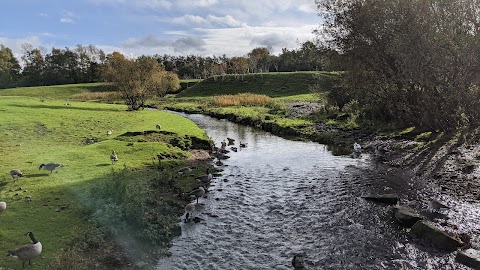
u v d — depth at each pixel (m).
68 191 19.61
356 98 49.69
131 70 67.88
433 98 33.97
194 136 37.91
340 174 26.36
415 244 15.18
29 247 12.16
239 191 22.86
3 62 160.12
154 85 71.88
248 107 75.12
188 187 22.77
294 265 13.59
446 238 14.80
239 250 14.99
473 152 27.89
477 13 29.97
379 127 41.66
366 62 36.91
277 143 40.16
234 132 48.81
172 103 94.94
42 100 77.25
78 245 13.92
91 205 17.31
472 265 13.21
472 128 34.44
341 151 34.62
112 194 17.88
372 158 30.91
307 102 79.62
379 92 40.59
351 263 13.81
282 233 16.59
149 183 22.00
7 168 24.52
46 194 19.14
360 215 18.47
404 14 32.78
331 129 44.34
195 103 91.38
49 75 180.75
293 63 188.75
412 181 23.73
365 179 24.77
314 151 35.19
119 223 15.70
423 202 19.84
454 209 18.50
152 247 14.88
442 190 21.61
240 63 156.25
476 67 30.44
